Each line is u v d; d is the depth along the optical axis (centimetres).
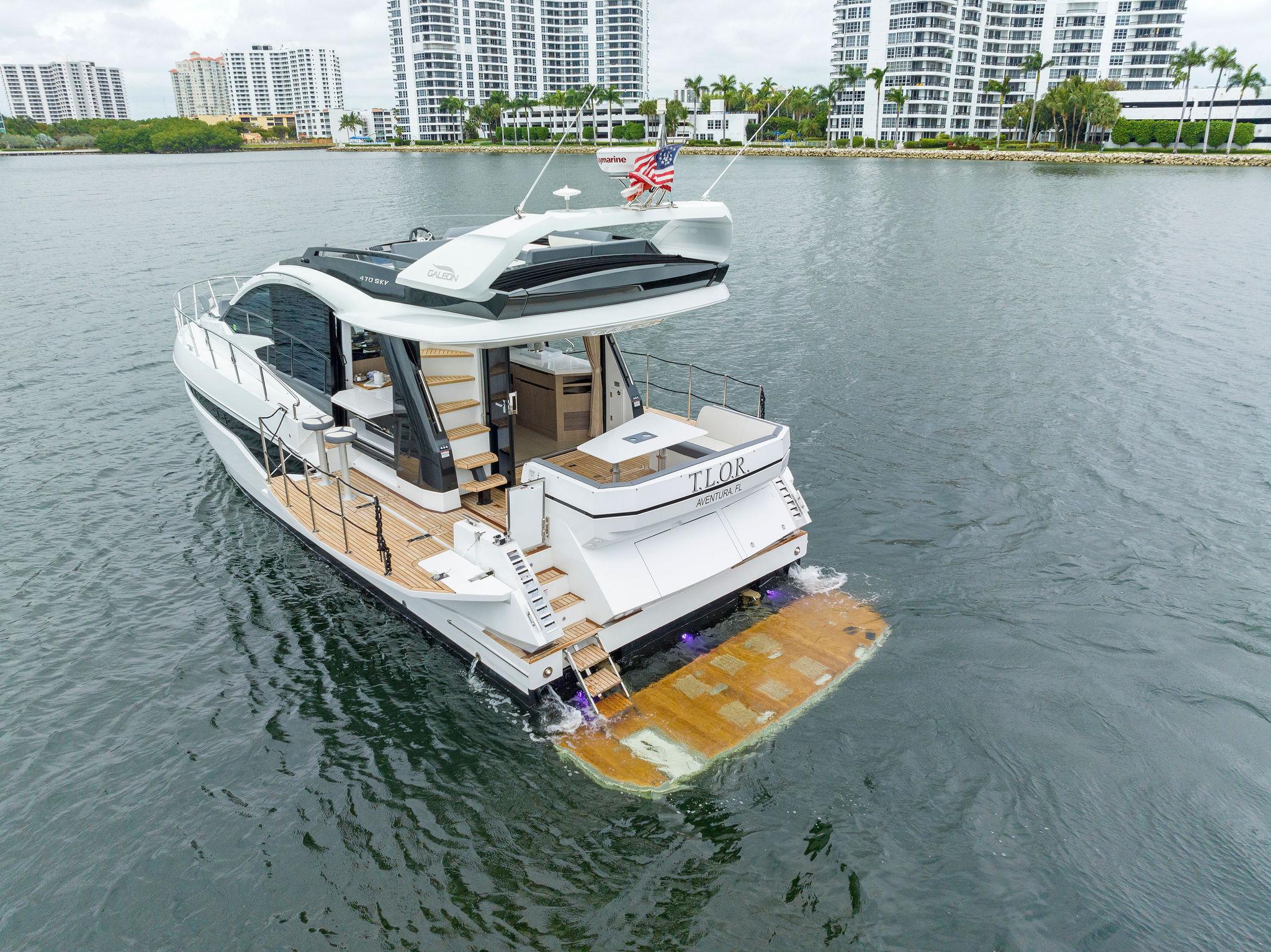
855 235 4425
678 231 1020
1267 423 1703
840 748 811
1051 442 1617
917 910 655
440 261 838
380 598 1047
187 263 3453
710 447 1001
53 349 2234
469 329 820
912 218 5097
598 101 14475
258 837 736
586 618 866
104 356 2180
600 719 843
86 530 1298
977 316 2619
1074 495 1396
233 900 677
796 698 873
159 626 1051
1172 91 13925
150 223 4762
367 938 641
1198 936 632
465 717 866
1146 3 14350
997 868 691
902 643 981
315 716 884
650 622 901
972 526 1291
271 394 1212
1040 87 15100
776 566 1034
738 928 641
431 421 977
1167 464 1516
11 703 915
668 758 797
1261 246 3941
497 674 880
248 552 1225
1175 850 708
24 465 1532
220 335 1325
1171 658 966
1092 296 2889
